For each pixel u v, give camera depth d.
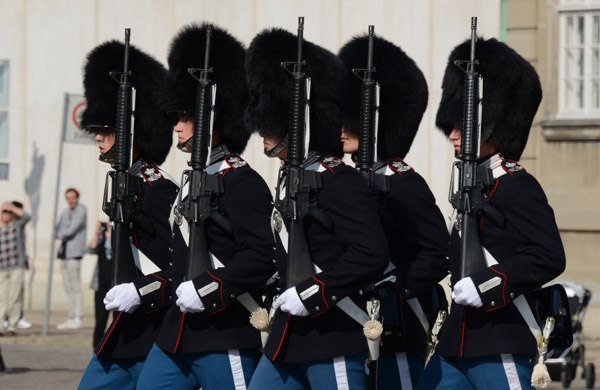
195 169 21.33
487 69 21.66
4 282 53.50
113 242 22.84
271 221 20.62
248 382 21.11
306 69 20.89
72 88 64.50
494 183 19.89
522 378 19.88
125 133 23.83
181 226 21.36
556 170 59.56
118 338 22.81
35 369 43.34
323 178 19.50
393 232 23.48
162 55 63.19
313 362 19.39
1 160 64.88
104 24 64.00
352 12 60.50
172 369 21.41
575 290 42.31
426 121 58.72
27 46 64.81
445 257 23.42
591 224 58.56
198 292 20.47
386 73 25.89
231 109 23.14
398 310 21.81
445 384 20.50
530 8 60.16
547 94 60.00
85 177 64.31
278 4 61.56
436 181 58.16
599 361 47.91
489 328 19.80
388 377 22.92
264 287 21.19
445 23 59.31
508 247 19.72
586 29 59.53
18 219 54.06
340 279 18.95
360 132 24.28
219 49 23.28
